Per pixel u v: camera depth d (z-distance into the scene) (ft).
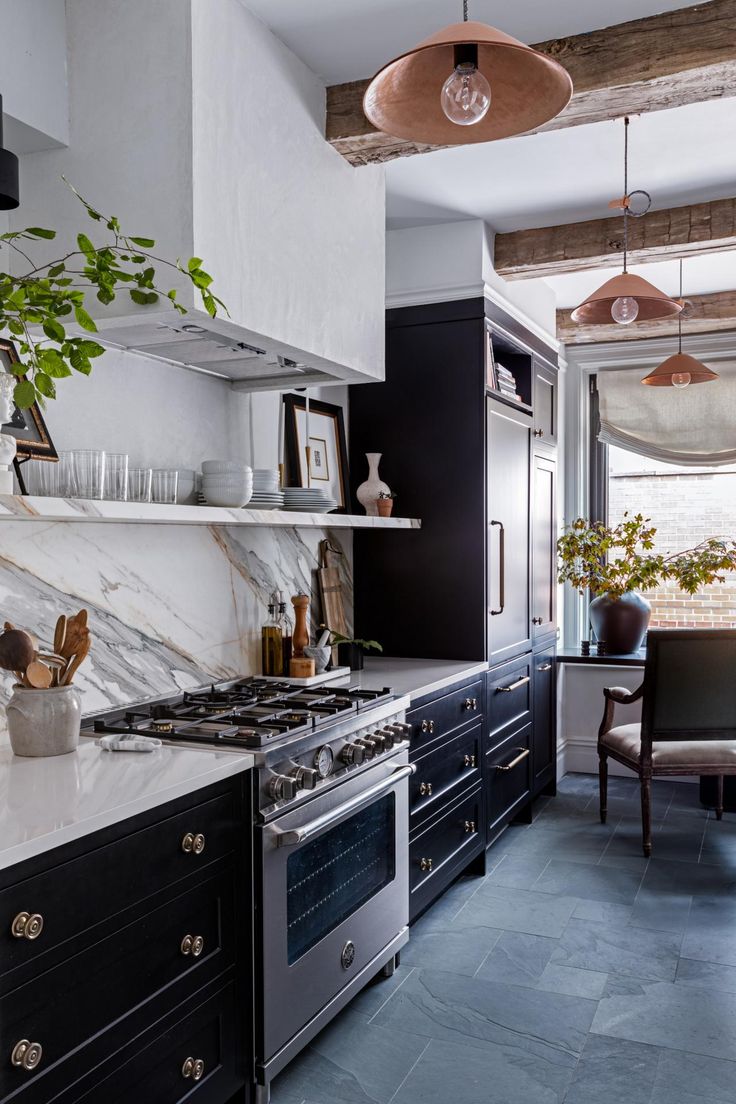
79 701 6.84
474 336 12.42
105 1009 5.33
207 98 6.86
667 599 18.45
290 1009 7.09
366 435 13.04
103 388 8.00
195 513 7.52
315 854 7.50
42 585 7.34
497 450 12.92
